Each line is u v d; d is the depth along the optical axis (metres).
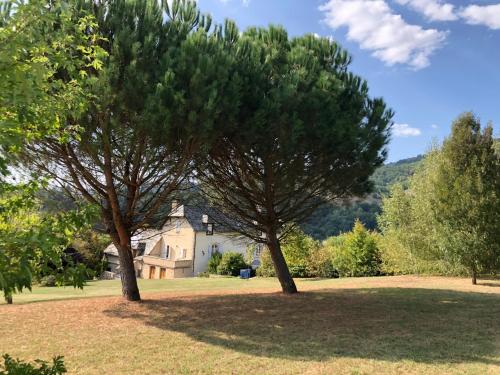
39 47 3.17
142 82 8.73
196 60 9.27
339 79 12.08
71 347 7.62
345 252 28.75
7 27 2.86
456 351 7.42
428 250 18.47
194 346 7.74
